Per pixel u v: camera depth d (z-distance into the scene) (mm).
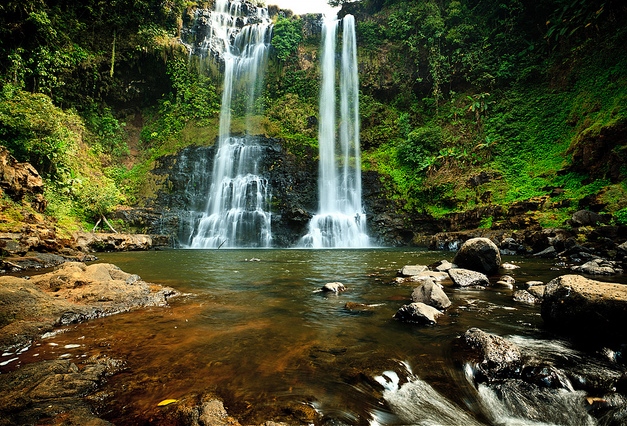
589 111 19453
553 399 2389
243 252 17406
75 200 19625
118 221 21328
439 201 22531
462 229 19641
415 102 31172
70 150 19844
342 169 27531
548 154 20500
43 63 21781
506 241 14570
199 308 4883
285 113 31250
